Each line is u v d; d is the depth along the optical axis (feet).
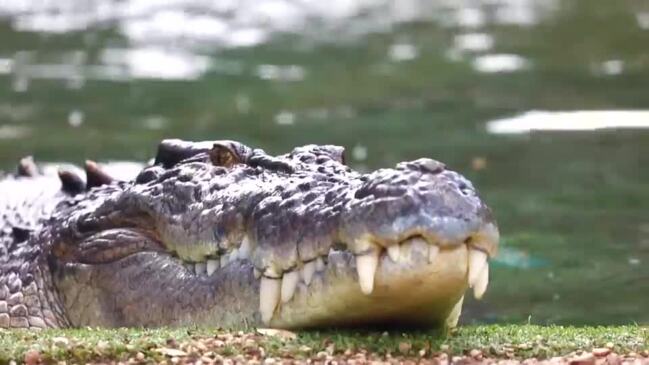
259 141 86.38
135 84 105.19
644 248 63.26
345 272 37.63
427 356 37.17
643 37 122.72
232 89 103.55
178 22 130.82
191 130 89.86
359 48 120.16
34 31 126.31
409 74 108.78
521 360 37.22
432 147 84.48
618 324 50.90
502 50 118.21
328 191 38.86
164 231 44.83
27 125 91.25
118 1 140.36
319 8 140.05
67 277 48.60
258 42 122.62
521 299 55.62
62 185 56.90
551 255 62.39
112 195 47.75
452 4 143.43
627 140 85.46
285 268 39.27
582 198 72.23
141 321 45.19
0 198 58.44
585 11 137.28
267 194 40.86
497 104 96.94
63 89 103.24
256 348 37.45
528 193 73.26
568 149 83.46
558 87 102.06
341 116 94.53
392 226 36.29
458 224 36.42
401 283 37.04
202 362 36.37
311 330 39.70
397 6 142.41
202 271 43.52
